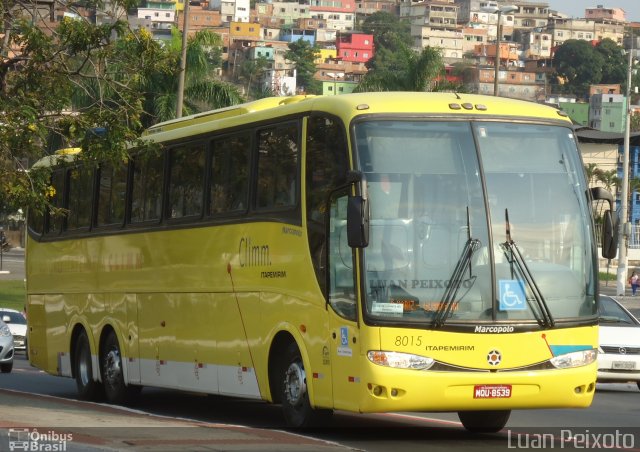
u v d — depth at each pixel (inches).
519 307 784.3
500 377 774.5
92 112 1109.7
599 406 1154.0
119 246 1151.0
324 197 821.9
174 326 1039.6
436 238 782.5
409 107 809.5
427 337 768.3
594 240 819.4
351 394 780.6
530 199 806.5
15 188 1085.1
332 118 822.5
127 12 1176.2
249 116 936.3
